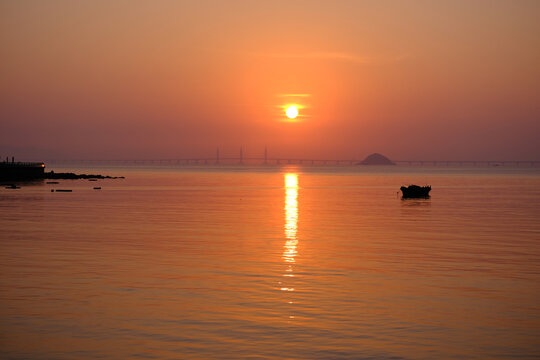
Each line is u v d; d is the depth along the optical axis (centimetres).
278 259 3064
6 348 1588
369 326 1809
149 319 1880
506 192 11338
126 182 15725
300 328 1786
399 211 6519
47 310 1983
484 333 1742
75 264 2884
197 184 14762
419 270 2759
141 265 2866
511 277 2594
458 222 5219
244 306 2050
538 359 1521
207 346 1612
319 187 13412
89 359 1506
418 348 1603
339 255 3216
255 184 15050
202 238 3947
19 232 4272
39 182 14462
